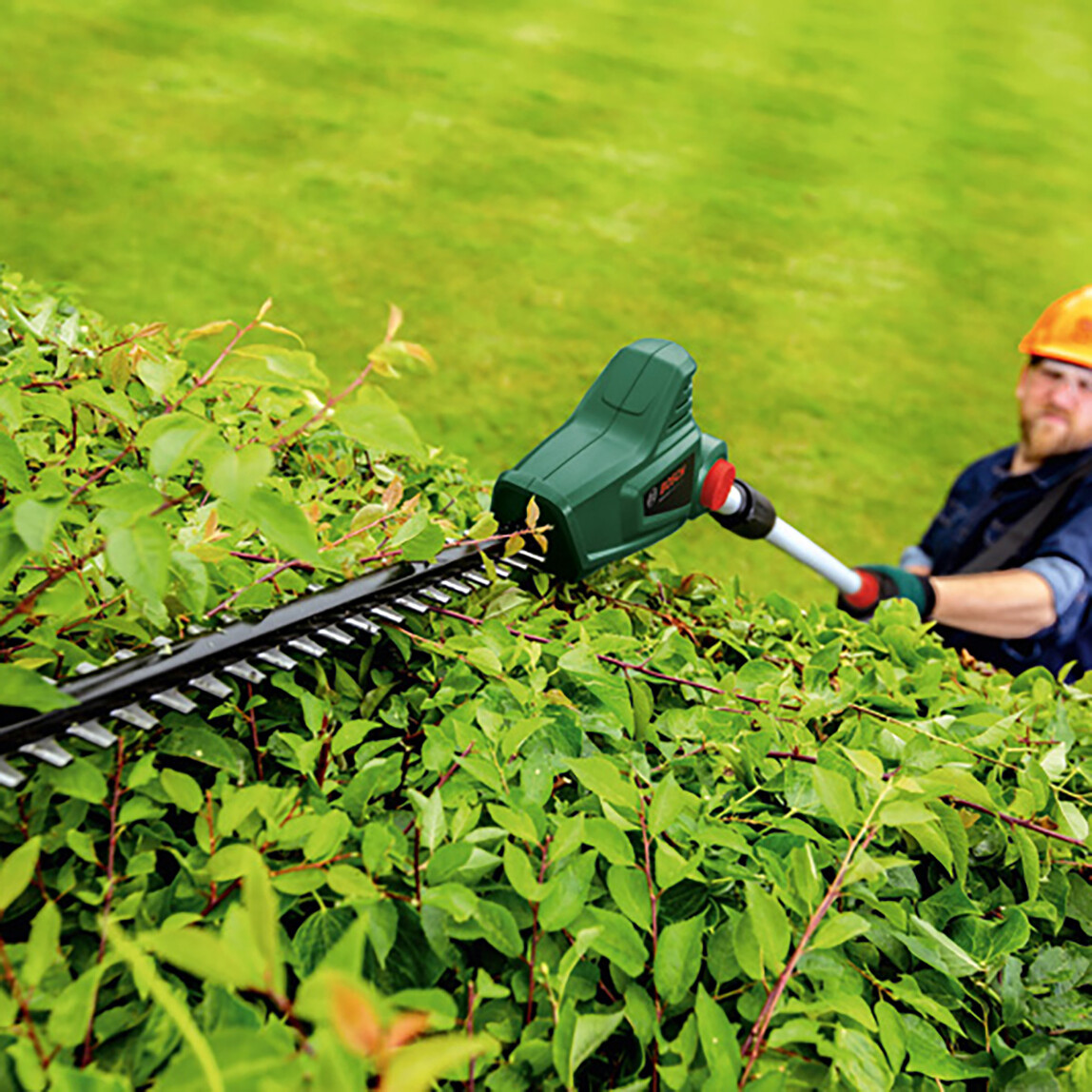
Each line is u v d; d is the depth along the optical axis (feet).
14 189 21.89
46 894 2.93
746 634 5.65
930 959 3.34
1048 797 4.32
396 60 32.58
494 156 28.04
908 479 19.07
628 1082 2.94
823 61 39.70
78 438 4.90
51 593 3.37
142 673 3.52
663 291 23.45
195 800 3.08
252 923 1.99
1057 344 11.12
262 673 3.80
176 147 25.08
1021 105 39.19
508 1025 2.94
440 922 3.01
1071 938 3.97
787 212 28.30
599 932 3.00
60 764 3.10
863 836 3.50
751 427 19.65
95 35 30.25
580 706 4.23
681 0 42.98
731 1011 3.14
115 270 19.77
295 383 3.66
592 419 5.37
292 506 2.97
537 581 5.17
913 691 5.18
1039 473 11.34
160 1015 2.58
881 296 25.23
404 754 3.94
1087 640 10.39
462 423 17.74
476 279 22.34
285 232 22.49
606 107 32.45
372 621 4.33
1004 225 29.89
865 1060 2.86
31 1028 2.40
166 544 2.93
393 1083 1.75
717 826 3.63
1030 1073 3.14
